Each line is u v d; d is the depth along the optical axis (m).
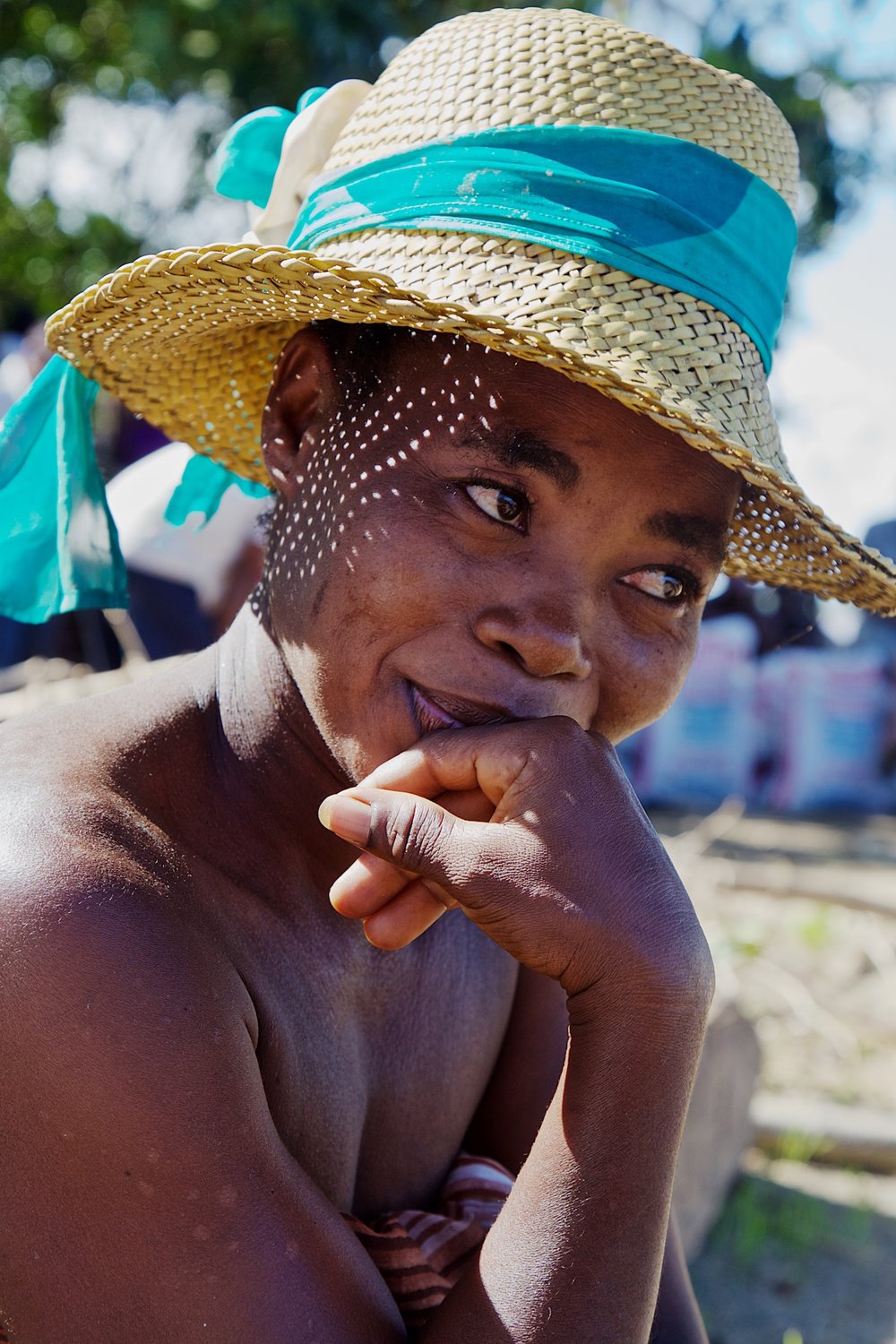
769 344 1.44
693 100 1.38
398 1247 1.36
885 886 6.02
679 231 1.31
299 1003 1.35
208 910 1.28
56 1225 1.12
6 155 11.73
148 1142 1.11
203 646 3.75
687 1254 3.12
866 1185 3.60
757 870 5.52
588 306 1.28
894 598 1.67
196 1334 1.10
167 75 8.72
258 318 1.45
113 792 1.28
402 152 1.36
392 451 1.34
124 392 1.69
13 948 1.13
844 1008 4.41
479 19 1.45
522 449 1.29
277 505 1.52
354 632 1.32
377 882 1.28
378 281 1.18
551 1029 1.70
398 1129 1.51
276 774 1.40
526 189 1.30
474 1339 1.13
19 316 7.97
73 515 1.70
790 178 1.50
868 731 8.98
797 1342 2.65
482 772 1.24
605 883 1.17
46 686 2.91
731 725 8.79
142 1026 1.12
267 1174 1.16
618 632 1.37
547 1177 1.16
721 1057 3.31
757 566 1.84
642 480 1.31
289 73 8.05
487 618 1.29
